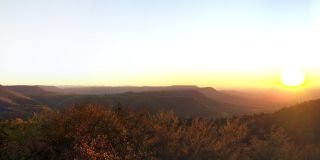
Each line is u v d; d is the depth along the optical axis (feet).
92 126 59.98
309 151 95.25
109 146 57.11
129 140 63.05
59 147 55.11
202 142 70.33
